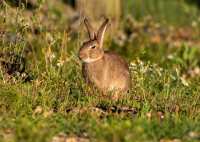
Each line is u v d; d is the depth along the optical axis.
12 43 15.34
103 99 13.06
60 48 16.48
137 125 10.91
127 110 12.51
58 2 28.22
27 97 12.66
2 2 15.19
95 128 10.86
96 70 13.49
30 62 16.00
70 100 12.98
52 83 13.99
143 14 30.86
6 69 14.84
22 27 15.16
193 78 17.77
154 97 13.53
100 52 13.46
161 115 12.22
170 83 15.34
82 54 13.45
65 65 15.41
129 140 10.27
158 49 22.19
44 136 10.30
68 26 21.64
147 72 15.84
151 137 10.68
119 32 23.98
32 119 11.34
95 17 21.89
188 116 12.31
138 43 22.36
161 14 31.50
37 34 17.36
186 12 32.47
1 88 12.86
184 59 21.58
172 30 27.75
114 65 13.60
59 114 11.84
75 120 11.41
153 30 26.67
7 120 11.23
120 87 13.66
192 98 13.76
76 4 27.28
